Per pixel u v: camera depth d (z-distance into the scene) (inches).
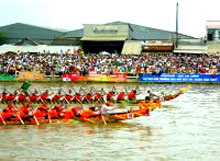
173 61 2763.3
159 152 915.4
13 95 1579.7
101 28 3442.4
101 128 1161.4
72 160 853.8
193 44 3265.3
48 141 1004.6
